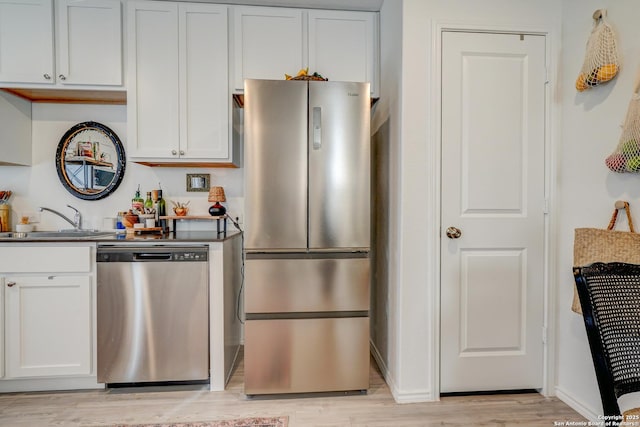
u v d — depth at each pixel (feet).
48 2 6.51
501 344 6.05
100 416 5.42
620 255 4.60
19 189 7.51
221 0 6.81
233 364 7.18
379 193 7.32
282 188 5.81
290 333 5.92
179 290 6.02
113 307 5.92
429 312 5.91
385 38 6.73
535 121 6.00
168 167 7.89
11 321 5.88
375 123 7.61
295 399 5.96
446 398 6.03
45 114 7.57
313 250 5.91
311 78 6.26
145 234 7.16
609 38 4.84
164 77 6.77
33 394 6.02
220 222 7.96
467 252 5.98
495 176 5.97
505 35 5.92
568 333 5.83
